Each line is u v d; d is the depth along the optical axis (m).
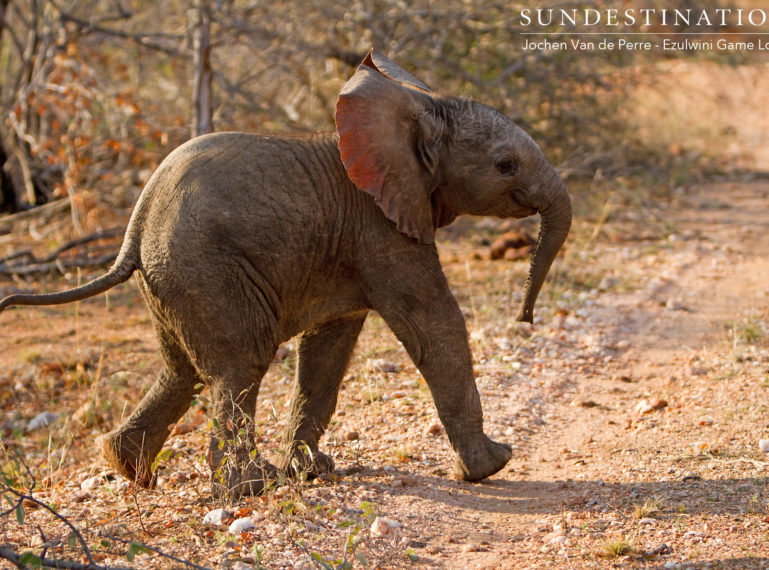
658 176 24.08
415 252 8.24
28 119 20.19
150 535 7.60
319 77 22.02
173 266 7.60
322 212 8.01
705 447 9.22
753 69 32.75
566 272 16.36
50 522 8.05
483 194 8.38
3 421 11.70
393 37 21.70
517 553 7.18
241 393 7.87
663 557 6.89
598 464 9.16
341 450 9.63
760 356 12.09
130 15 21.11
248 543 7.21
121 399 12.03
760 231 19.20
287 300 8.11
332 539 7.31
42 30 21.28
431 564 7.04
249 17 21.16
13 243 19.33
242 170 7.74
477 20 22.28
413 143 8.17
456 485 8.69
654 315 14.39
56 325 15.05
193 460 9.68
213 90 20.17
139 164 19.66
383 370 12.04
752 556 6.77
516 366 12.09
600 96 23.75
